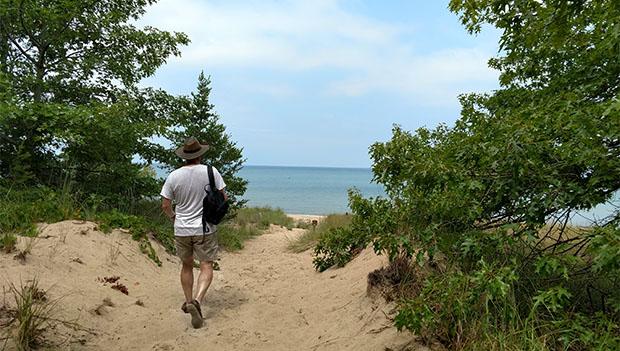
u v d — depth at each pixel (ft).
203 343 14.19
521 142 11.38
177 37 37.58
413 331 11.84
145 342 13.98
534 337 10.06
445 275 12.69
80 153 30.58
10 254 16.66
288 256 29.35
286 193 266.77
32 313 12.12
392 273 15.79
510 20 10.53
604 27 11.02
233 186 42.34
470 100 19.72
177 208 16.85
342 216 44.60
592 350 9.32
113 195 31.01
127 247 22.21
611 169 10.94
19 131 30.66
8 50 33.14
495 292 9.97
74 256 18.72
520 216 12.42
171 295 18.56
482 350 10.28
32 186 29.32
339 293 17.94
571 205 11.50
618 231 9.61
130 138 31.04
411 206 15.10
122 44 36.11
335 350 13.19
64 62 33.96
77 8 32.35
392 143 15.83
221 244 32.83
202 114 41.73
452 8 11.32
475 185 11.87
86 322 14.08
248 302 18.48
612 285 13.05
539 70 17.90
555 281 12.82
